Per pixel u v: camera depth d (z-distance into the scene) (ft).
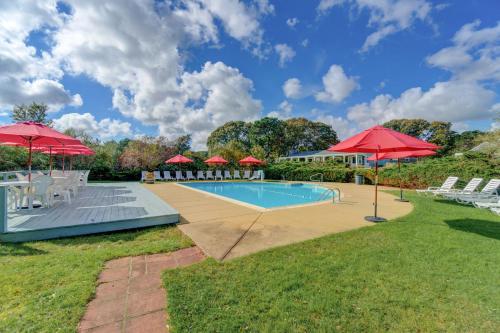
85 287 8.41
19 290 8.12
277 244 13.30
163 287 8.72
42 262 10.48
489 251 12.07
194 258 11.50
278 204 33.65
